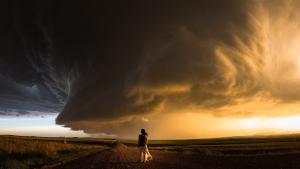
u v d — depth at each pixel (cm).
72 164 1562
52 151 2753
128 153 2997
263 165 1203
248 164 1273
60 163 1666
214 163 1392
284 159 1531
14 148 2436
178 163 1470
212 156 2184
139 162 1623
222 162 1446
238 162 1413
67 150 3456
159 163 1502
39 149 2627
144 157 1650
